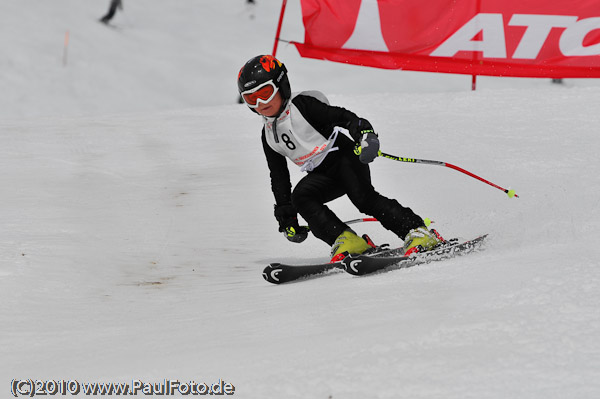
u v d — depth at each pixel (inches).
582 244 411.5
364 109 1440.7
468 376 225.3
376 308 337.4
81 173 1034.1
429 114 1364.4
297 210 535.8
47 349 351.6
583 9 1446.9
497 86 2726.4
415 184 844.0
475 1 1473.9
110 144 1272.1
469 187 810.8
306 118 517.3
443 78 2807.6
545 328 257.9
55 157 1159.6
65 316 438.6
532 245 451.5
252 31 3223.4
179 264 602.2
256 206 824.9
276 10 3459.6
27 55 2691.9
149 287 526.9
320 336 295.9
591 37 1455.5
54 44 2822.3
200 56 2913.4
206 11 3403.1
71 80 2586.1
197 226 737.6
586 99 1398.9
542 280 321.7
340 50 1529.3
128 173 1037.8
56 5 3169.3
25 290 498.3
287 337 308.0
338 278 472.7
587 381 213.8
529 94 1487.5
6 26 2898.6
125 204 838.5
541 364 228.2
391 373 233.8
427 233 491.2
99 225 729.0
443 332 267.1
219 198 867.4
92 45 2864.2
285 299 418.6
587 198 642.8
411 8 1487.5
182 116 1566.2
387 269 463.8
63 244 637.3
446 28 1488.7
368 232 684.1
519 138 1118.4
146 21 3218.5
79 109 2420.0
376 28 1504.7
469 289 341.1
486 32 1482.5
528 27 1469.0
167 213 794.8
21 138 1338.6
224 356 285.3
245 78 505.0
